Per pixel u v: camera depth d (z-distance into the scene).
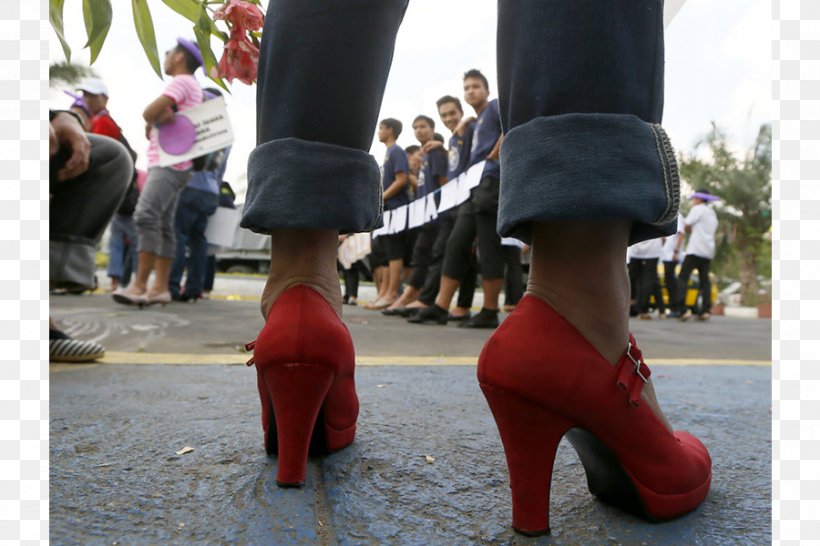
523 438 0.78
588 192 0.69
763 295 18.55
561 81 0.72
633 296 8.14
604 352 0.78
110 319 3.91
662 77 0.76
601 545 0.79
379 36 0.94
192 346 2.79
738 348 4.04
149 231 4.75
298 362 0.89
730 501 0.96
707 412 1.64
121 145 2.16
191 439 1.17
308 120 0.91
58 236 2.05
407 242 6.61
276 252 0.98
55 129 1.94
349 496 0.91
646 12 0.74
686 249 8.02
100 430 1.23
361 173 0.93
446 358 2.65
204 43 1.03
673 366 2.69
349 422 1.11
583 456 0.89
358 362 2.38
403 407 1.53
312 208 0.89
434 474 1.03
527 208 0.72
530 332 0.77
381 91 0.97
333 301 0.98
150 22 0.92
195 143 4.41
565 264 0.78
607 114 0.71
